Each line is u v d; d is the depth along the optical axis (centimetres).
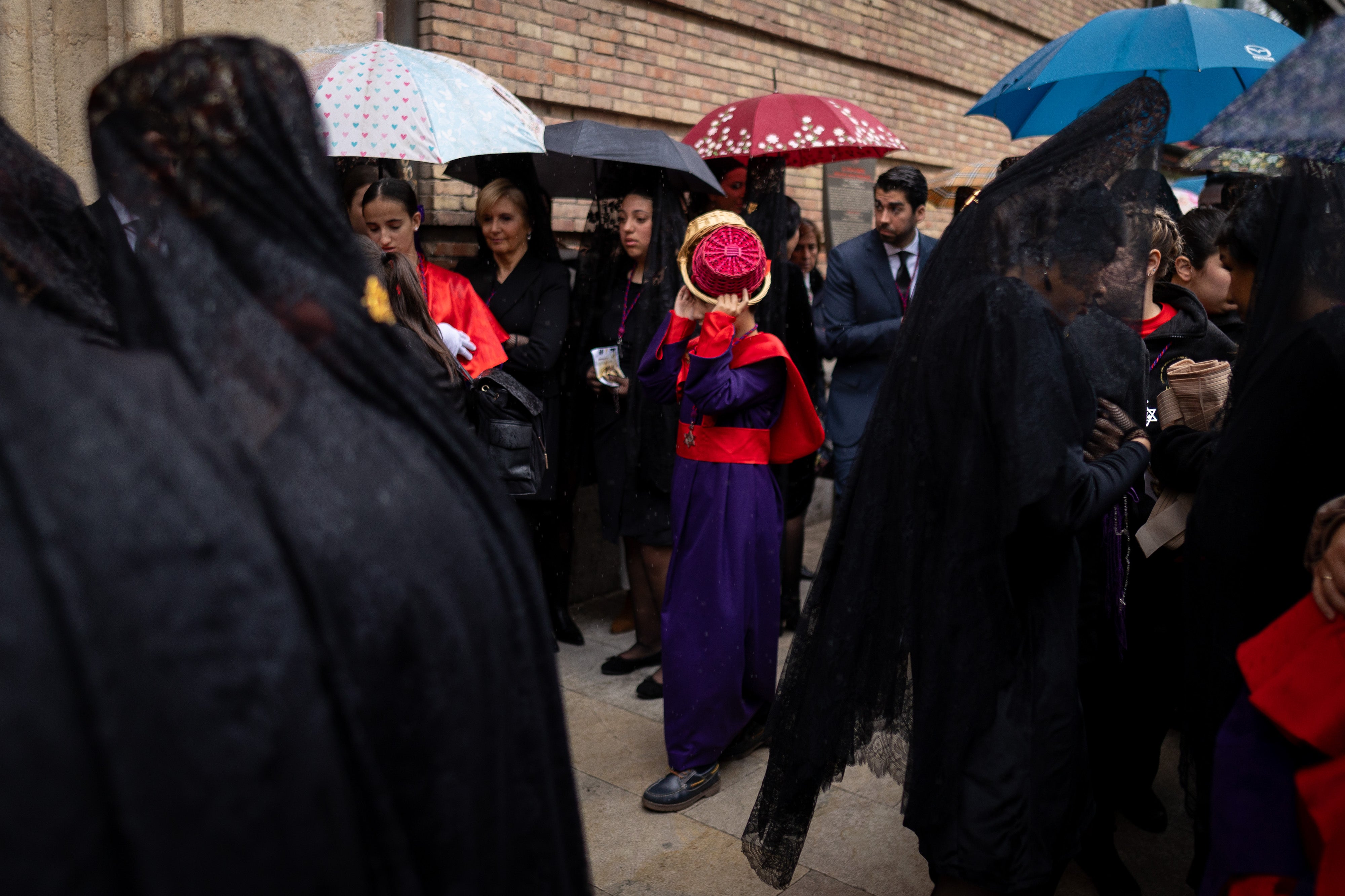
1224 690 171
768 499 304
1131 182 191
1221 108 439
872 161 677
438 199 439
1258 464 165
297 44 398
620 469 406
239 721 69
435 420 99
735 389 282
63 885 61
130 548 66
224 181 85
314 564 79
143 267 84
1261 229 190
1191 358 261
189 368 80
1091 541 224
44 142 345
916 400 194
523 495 307
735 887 259
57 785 61
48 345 70
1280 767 145
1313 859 140
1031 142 897
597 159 357
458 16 426
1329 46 147
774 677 313
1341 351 157
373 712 81
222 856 67
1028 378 172
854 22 659
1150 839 286
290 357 85
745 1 570
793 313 397
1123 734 254
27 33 335
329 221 92
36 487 63
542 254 408
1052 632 185
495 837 93
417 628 85
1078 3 938
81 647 62
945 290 197
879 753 206
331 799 76
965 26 779
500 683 97
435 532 91
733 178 459
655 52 523
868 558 205
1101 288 196
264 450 81
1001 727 179
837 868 267
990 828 177
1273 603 167
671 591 304
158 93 85
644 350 368
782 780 220
